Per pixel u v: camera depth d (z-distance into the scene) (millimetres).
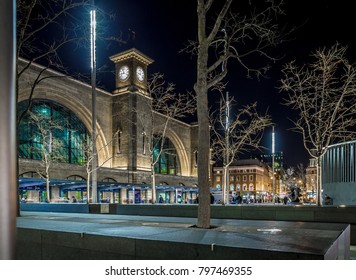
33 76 48188
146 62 69750
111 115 65438
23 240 7738
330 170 36062
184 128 87562
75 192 53062
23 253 7688
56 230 7281
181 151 86625
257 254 5156
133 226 8289
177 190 76062
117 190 60312
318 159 22312
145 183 65812
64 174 50312
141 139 65375
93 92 24562
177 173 86250
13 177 2414
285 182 95312
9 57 2469
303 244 5621
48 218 11500
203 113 9180
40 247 7457
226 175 36031
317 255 4781
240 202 37875
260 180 132625
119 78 67500
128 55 66750
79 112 58719
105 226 8352
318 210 15625
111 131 64875
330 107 24531
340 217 15062
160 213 19719
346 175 32500
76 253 6922
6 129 2387
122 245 6375
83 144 57031
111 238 6520
